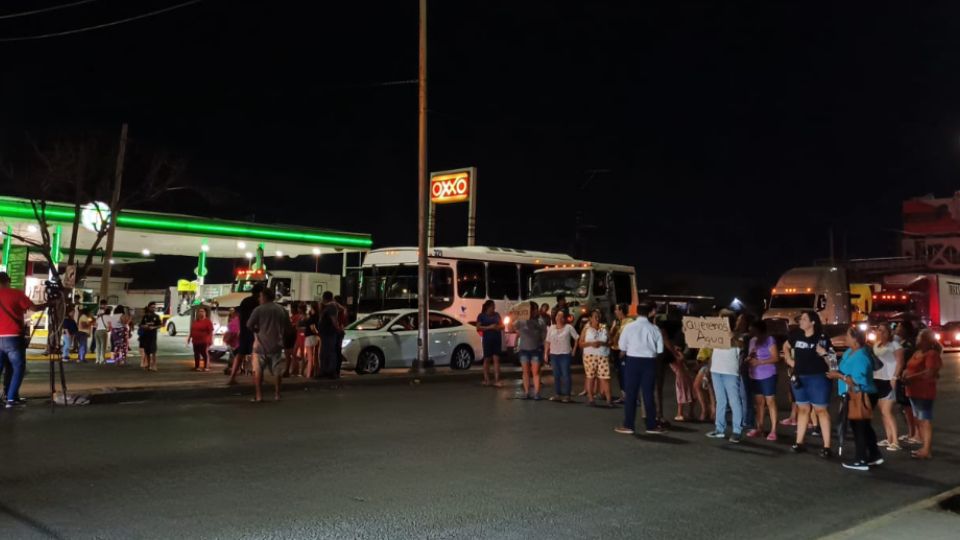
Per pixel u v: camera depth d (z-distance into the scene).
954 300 41.56
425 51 20.14
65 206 30.03
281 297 33.22
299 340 17.89
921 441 10.90
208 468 8.12
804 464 9.39
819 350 9.89
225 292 40.38
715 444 10.49
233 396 14.51
